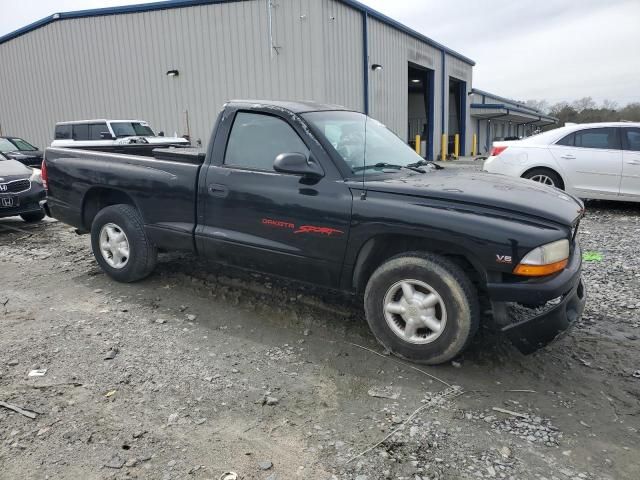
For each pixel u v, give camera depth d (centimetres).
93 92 2170
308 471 245
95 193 524
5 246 681
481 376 337
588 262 594
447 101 2986
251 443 266
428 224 328
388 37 2195
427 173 408
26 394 308
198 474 241
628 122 888
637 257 612
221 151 424
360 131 429
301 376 335
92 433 271
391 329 355
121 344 376
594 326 416
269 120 404
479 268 326
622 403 307
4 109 2462
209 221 429
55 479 236
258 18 1780
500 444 267
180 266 554
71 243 699
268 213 391
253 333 399
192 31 1900
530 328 316
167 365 346
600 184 883
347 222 355
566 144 906
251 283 501
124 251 495
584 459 256
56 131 1633
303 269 385
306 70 1742
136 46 2022
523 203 327
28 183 789
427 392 317
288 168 358
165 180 452
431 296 337
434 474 243
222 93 1894
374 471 245
